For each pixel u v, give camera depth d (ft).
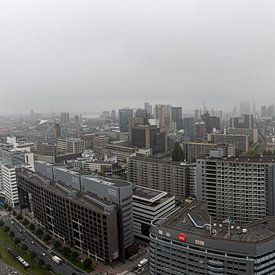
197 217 647.15
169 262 594.65
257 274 520.01
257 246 512.22
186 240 565.94
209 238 544.62
